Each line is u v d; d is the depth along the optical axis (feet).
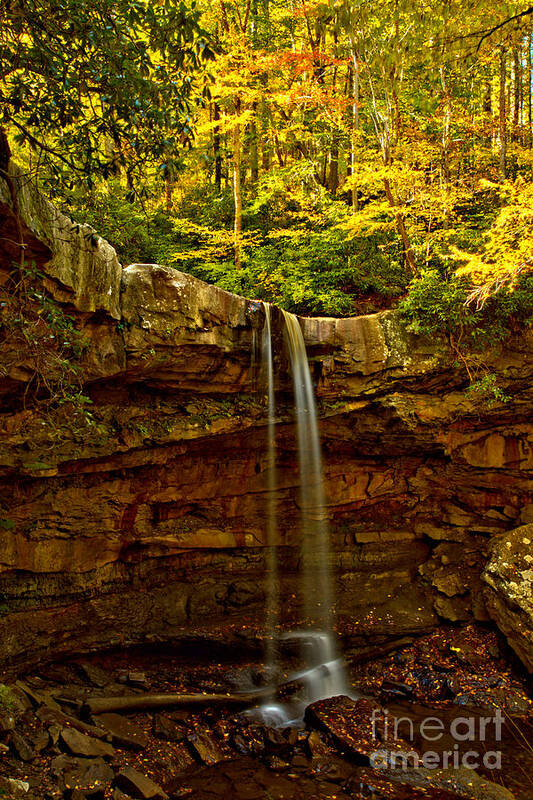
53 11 14.17
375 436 37.52
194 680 29.81
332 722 26.71
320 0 42.93
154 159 16.87
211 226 52.75
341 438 37.35
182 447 32.35
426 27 23.09
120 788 20.92
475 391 37.09
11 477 26.76
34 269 17.03
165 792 21.66
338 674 31.99
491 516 39.88
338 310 42.04
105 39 14.52
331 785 22.47
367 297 46.01
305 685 30.42
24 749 21.27
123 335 26.48
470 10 22.75
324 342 35.04
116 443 28.86
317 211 53.21
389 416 36.78
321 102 46.88
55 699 25.73
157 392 31.04
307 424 36.06
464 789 21.81
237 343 31.53
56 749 21.90
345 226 42.60
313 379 35.53
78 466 29.04
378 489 39.73
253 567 36.63
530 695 29.50
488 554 37.52
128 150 17.08
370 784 21.98
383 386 36.22
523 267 32.96
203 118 50.78
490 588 34.68
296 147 61.98
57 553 28.94
